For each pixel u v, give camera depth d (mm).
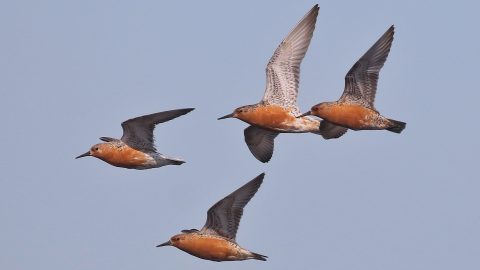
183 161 24297
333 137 24453
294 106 23969
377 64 22703
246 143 26469
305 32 24500
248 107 23938
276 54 24188
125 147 24078
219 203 21734
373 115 22734
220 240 21828
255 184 21859
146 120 23938
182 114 23922
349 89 22828
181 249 22000
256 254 21844
